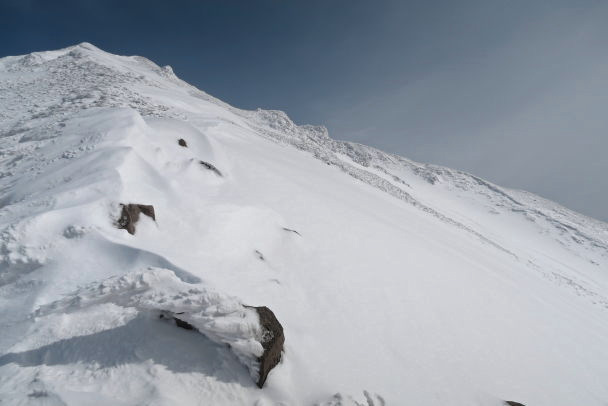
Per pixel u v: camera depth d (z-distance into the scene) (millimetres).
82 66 43469
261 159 21859
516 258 45219
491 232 90875
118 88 28562
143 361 4328
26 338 4328
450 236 31906
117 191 7148
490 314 12000
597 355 13414
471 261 21719
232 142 24250
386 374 6391
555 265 74250
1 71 43438
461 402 6512
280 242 9914
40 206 6512
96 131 10703
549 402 8031
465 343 8945
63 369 4055
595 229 154750
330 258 10414
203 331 4688
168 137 13164
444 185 179625
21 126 15633
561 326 15180
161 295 4680
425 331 8656
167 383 4141
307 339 6191
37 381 3781
